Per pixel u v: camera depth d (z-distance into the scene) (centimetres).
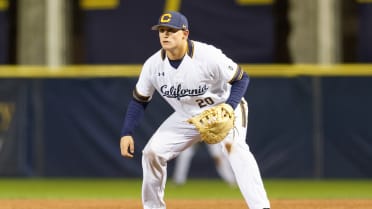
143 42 4422
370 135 3788
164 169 1816
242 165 1734
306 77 3816
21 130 3938
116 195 3155
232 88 1730
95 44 4462
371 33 4278
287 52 4303
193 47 1711
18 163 3934
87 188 3488
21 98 3944
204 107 1789
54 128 3941
